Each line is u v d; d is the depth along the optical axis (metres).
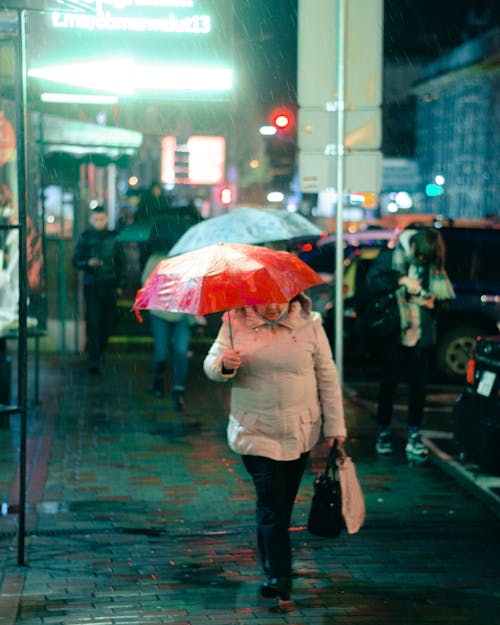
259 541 6.86
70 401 14.05
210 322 21.05
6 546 7.80
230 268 6.27
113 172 23.67
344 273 17.53
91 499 9.18
